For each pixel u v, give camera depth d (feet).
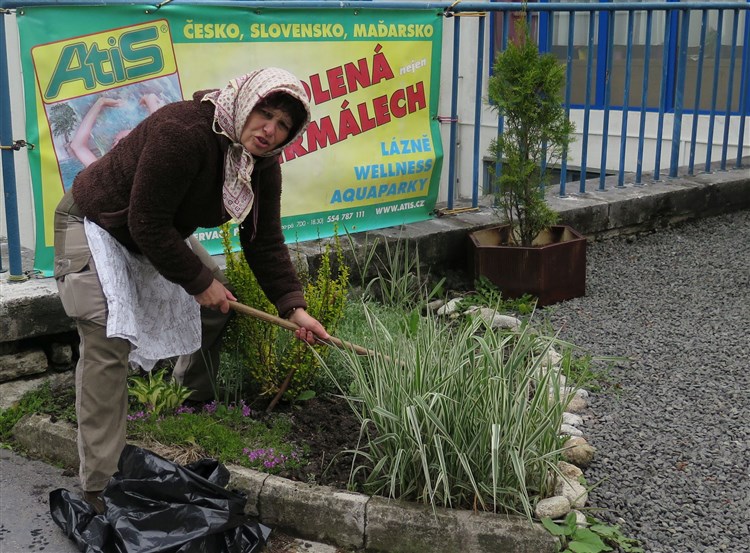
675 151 25.05
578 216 21.25
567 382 12.87
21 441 13.09
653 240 22.50
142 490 10.13
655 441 12.74
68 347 14.23
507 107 17.81
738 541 10.59
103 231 10.98
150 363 12.08
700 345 16.14
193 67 15.42
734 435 12.91
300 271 14.82
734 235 22.99
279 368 13.47
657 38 31.94
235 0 15.58
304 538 11.04
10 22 20.72
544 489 11.10
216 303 11.23
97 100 14.56
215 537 10.15
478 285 18.20
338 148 17.67
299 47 16.66
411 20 18.22
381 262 17.20
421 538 10.57
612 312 17.74
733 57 25.81
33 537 10.82
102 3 14.28
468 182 35.12
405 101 18.58
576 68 34.14
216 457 11.84
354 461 11.30
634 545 10.50
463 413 10.96
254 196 11.14
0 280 14.35
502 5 19.38
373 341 12.86
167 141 9.95
